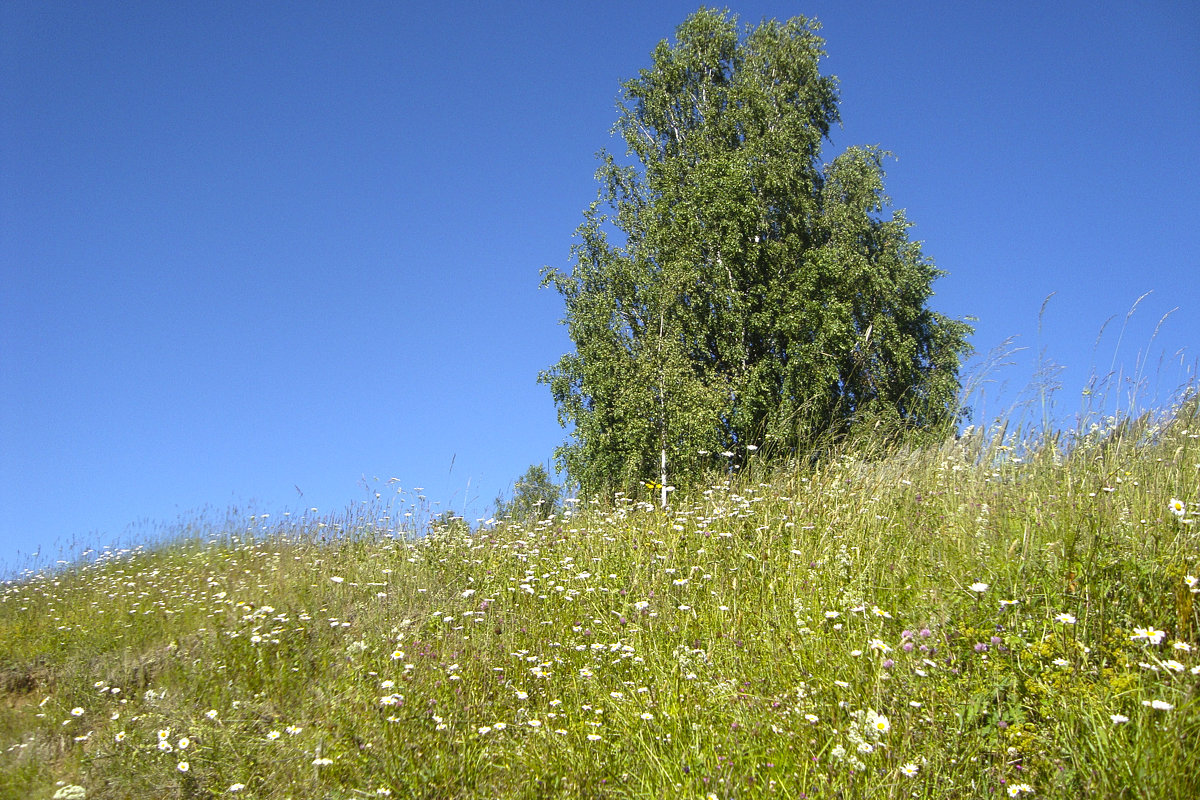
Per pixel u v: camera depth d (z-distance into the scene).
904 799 3.16
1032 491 5.79
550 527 8.84
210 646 6.48
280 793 4.24
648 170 23.31
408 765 4.22
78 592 9.65
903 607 4.77
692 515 7.89
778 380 20.27
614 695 4.52
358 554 8.80
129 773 4.70
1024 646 3.88
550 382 20.55
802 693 4.05
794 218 21.86
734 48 25.03
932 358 22.27
